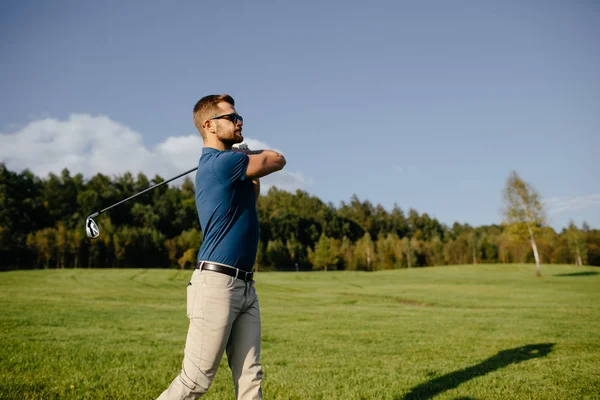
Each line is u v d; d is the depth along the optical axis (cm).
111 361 617
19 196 9100
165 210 10112
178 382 262
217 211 264
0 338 798
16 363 577
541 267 6191
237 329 276
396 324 1232
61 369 552
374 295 2730
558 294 2672
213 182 264
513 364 651
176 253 8531
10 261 7138
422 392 486
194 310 261
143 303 1923
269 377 558
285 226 10612
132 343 804
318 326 1180
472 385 518
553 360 679
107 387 475
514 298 2378
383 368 631
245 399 272
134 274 4638
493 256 9188
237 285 264
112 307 1622
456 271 5884
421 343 881
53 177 9800
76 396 435
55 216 8906
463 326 1177
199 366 259
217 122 289
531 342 888
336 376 567
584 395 473
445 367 639
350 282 4356
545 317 1428
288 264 9069
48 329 950
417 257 9469
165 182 343
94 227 361
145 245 8206
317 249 9031
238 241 265
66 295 2212
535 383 527
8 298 1823
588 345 844
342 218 12412
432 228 13000
